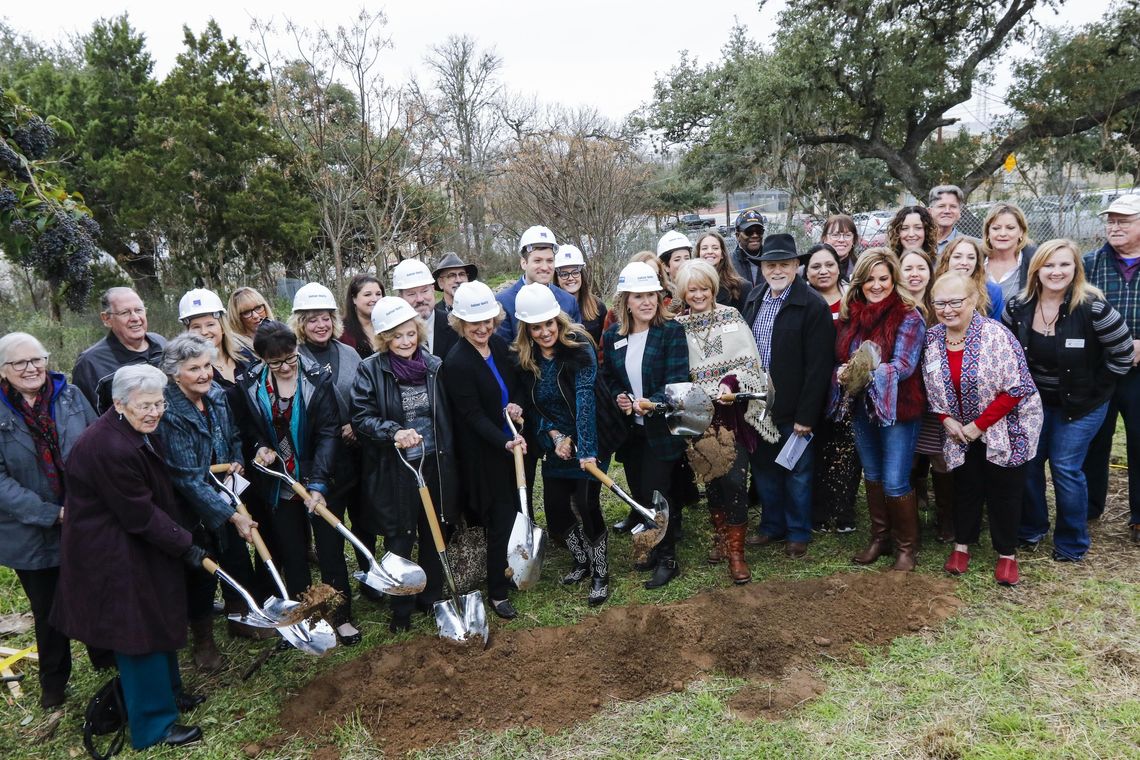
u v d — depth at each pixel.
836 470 4.73
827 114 18.89
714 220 25.73
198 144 15.13
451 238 18.31
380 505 3.82
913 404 4.03
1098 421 3.98
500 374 3.99
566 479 4.14
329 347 4.31
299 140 14.95
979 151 20.80
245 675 3.66
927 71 17.61
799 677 3.32
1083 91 17.20
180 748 3.17
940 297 3.83
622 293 4.13
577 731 3.08
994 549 4.06
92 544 2.98
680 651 3.56
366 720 3.22
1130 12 16.92
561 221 14.12
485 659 3.58
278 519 3.78
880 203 25.42
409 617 4.01
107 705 3.32
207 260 15.91
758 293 4.54
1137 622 3.51
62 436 3.39
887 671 3.31
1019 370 3.75
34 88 17.19
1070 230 11.58
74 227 4.08
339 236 13.97
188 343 3.33
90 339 12.10
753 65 18.62
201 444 3.44
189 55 16.94
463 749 3.03
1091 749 2.75
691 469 4.33
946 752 2.77
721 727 3.04
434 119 16.05
